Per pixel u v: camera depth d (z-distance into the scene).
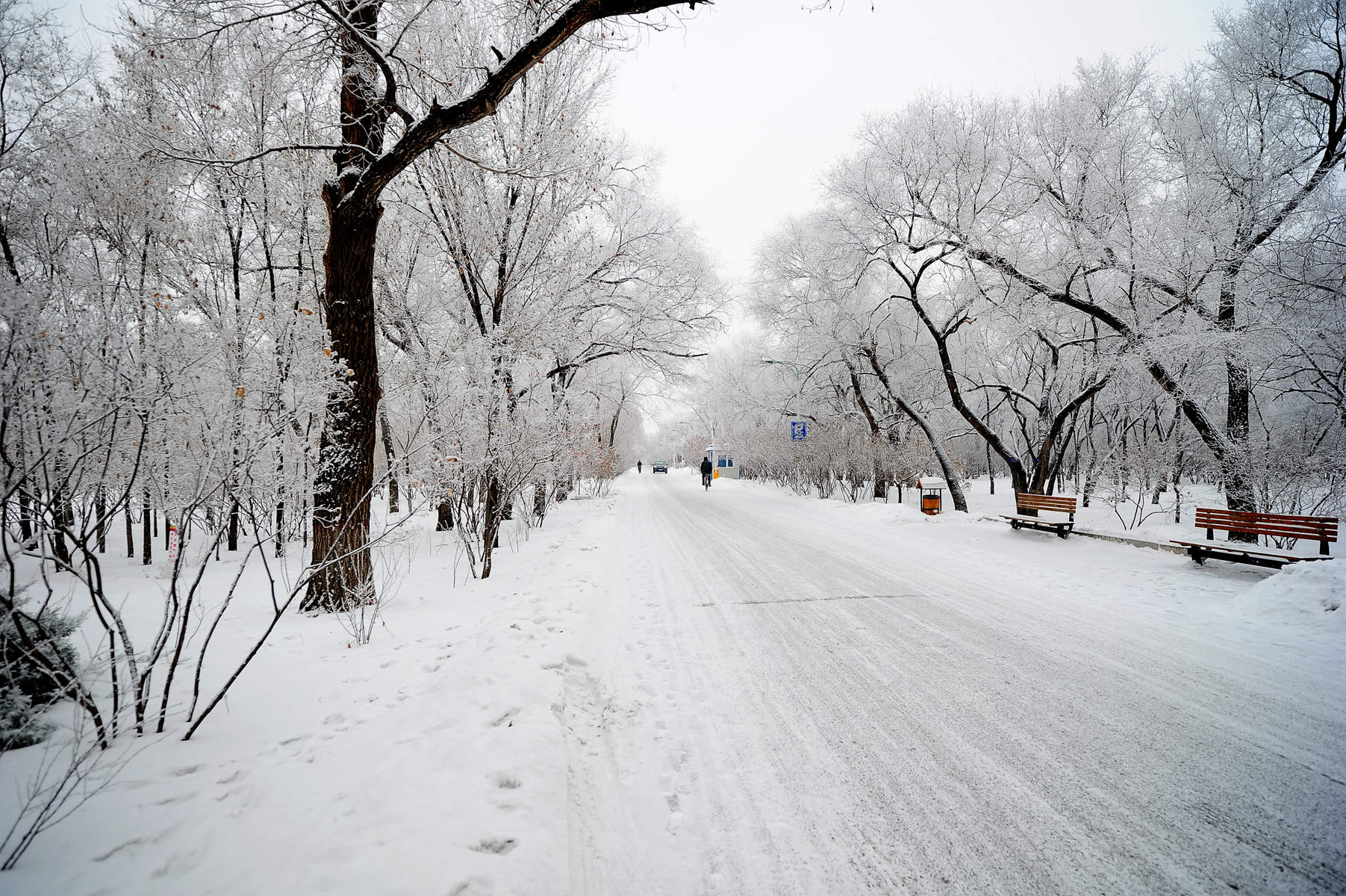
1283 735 3.18
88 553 2.84
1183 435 14.99
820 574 7.83
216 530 3.30
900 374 21.83
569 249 11.66
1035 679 4.04
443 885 1.92
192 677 3.95
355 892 1.89
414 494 6.96
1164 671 4.15
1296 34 10.66
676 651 4.76
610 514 16.52
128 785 2.61
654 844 2.41
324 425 5.80
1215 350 10.38
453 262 10.41
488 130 9.80
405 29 5.12
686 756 3.12
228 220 9.14
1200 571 7.23
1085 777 2.83
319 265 9.67
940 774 2.89
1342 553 8.91
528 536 12.11
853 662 4.45
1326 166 10.16
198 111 8.34
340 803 2.45
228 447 3.45
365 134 6.16
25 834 2.18
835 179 16.02
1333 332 10.16
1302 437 11.20
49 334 3.03
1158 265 10.76
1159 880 2.13
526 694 3.46
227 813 2.40
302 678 3.97
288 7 4.89
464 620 5.46
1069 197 12.09
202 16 5.13
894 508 15.01
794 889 2.14
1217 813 2.52
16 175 7.90
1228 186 10.30
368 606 6.03
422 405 8.45
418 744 2.92
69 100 8.39
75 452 3.18
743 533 12.33
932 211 14.86
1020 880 2.15
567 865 2.17
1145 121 11.91
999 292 14.73
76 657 3.36
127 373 3.21
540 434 9.66
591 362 16.61
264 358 5.20
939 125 14.12
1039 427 20.97
